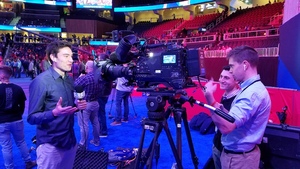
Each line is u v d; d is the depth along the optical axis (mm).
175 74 1633
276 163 2420
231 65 1711
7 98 2965
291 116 4141
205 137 4707
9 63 16719
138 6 29359
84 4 29172
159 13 31297
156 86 1799
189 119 5812
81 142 3857
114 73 1896
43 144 2043
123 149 3402
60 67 2062
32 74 16000
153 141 1757
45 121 1890
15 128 3115
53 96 2039
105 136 4684
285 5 6578
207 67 11203
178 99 1786
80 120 3848
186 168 3393
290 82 5395
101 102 4566
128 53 1828
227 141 1762
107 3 29844
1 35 22344
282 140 2377
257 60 1646
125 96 5676
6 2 31047
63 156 2107
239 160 1704
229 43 15836
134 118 6164
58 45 2055
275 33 13297
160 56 1691
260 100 1579
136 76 1817
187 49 1649
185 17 30672
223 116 1430
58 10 31156
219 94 5039
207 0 23344
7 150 3068
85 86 3680
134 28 31094
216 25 22297
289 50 5508
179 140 1879
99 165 2768
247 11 21375
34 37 23547
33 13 30141
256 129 1655
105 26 30500
